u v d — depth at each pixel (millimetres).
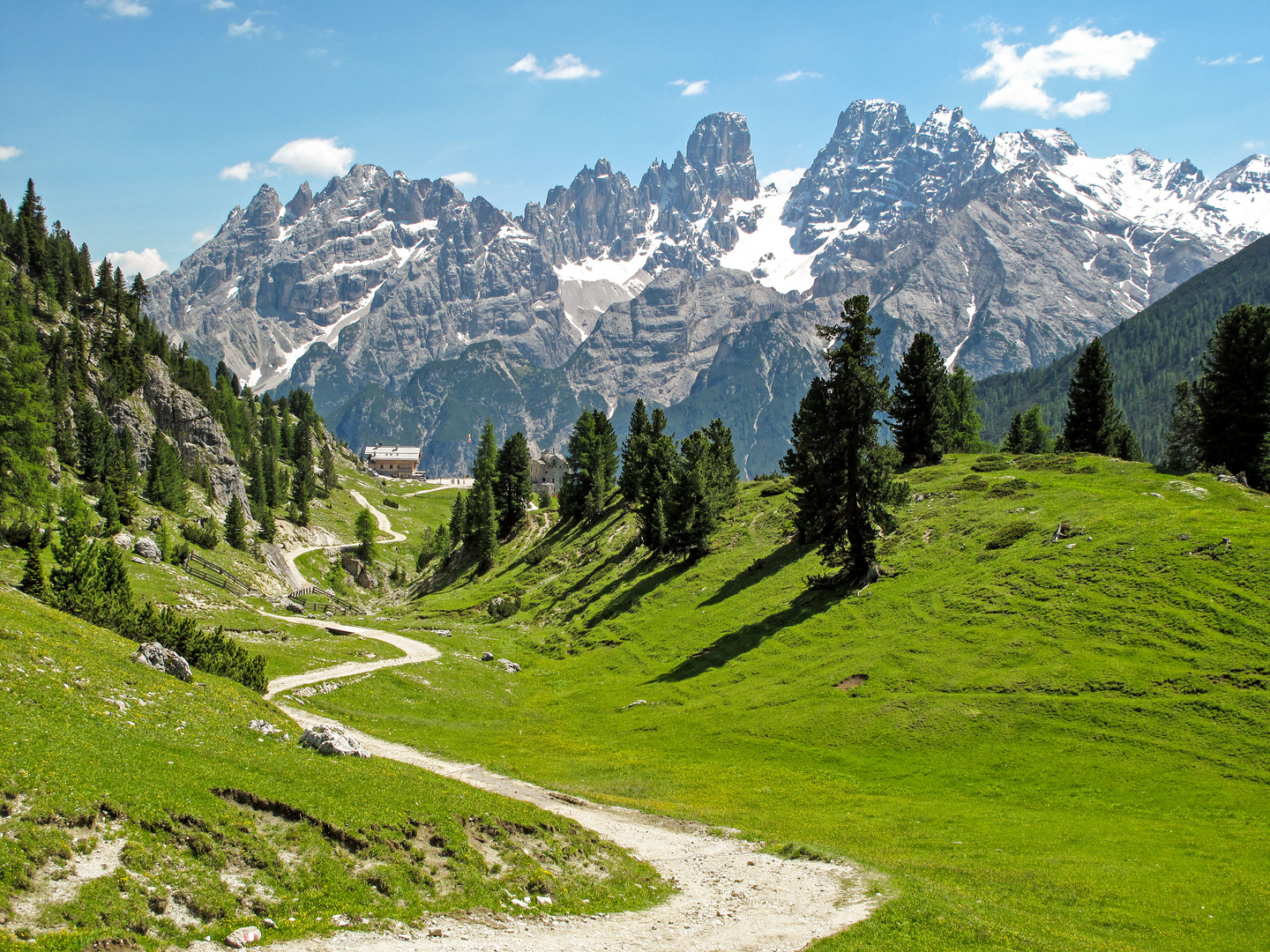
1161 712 46781
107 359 162000
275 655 75938
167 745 29703
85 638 42125
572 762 55281
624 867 32375
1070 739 47219
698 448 105312
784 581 87062
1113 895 29562
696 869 33969
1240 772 40688
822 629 72188
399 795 31297
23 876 19422
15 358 65812
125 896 20125
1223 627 52156
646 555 116188
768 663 69938
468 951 22062
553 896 27875
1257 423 84688
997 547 74875
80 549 62406
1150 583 59312
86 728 28516
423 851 27719
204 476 167250
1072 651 55312
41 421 68000
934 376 113250
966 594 67812
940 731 51438
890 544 84938
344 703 65750
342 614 130750
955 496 91875
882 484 75938
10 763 23250
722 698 65875
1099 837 36562
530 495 175875
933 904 27500
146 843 22453
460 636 103188
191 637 54875
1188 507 72062
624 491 146125
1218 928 26688
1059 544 70188
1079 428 119062
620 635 92375
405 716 66750
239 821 25250
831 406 77125
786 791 47656
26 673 31516
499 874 28125
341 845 26219
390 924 22828
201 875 22266
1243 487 76312
